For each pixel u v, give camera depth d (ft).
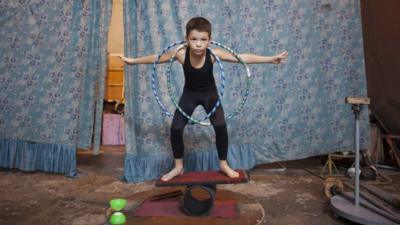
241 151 11.43
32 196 9.46
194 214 7.66
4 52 11.68
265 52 11.41
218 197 9.01
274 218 8.06
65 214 8.17
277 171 12.28
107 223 7.56
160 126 11.05
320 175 11.80
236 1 11.23
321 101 11.59
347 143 11.68
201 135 11.17
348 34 11.53
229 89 11.26
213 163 11.19
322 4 11.44
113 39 21.43
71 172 11.35
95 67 11.19
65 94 11.28
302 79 11.53
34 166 11.64
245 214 7.88
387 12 12.89
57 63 11.35
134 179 10.86
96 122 11.21
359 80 11.59
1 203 8.89
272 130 11.58
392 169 12.66
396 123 13.09
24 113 11.64
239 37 11.28
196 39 7.37
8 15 11.62
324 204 8.98
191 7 11.04
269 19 11.39
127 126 11.02
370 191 8.80
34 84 11.55
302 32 11.46
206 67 7.91
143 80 10.96
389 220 7.08
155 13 10.93
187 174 8.25
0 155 11.76
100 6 11.07
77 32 11.17
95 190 10.05
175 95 11.03
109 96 21.18
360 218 7.23
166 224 7.28
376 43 13.28
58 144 11.41
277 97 11.52
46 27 11.43
